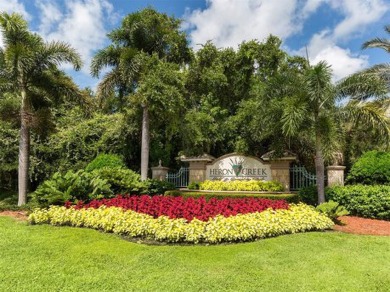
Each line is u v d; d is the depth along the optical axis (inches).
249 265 177.9
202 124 617.9
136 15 547.5
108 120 690.8
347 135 527.5
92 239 232.4
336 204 296.8
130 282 156.3
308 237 236.7
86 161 661.3
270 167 526.3
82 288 149.6
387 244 223.3
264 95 393.1
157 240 230.8
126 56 524.1
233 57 700.7
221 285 152.8
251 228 232.1
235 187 511.8
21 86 479.5
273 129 394.0
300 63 636.7
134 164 697.6
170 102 499.2
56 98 521.3
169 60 589.3
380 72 501.7
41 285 152.4
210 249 207.6
